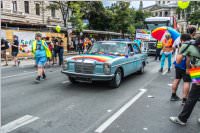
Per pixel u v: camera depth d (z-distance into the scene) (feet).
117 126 15.17
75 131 14.30
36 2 120.47
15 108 18.49
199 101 21.11
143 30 75.25
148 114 17.58
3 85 27.04
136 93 23.90
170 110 18.66
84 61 25.00
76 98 21.63
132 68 30.86
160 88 26.37
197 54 14.89
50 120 16.06
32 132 14.10
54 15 132.77
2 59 55.83
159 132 14.42
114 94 23.34
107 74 24.32
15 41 47.50
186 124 15.85
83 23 98.78
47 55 31.48
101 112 17.83
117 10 136.46
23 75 34.68
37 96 22.16
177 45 30.32
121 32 142.31
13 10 108.27
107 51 28.96
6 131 14.16
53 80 30.35
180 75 20.62
